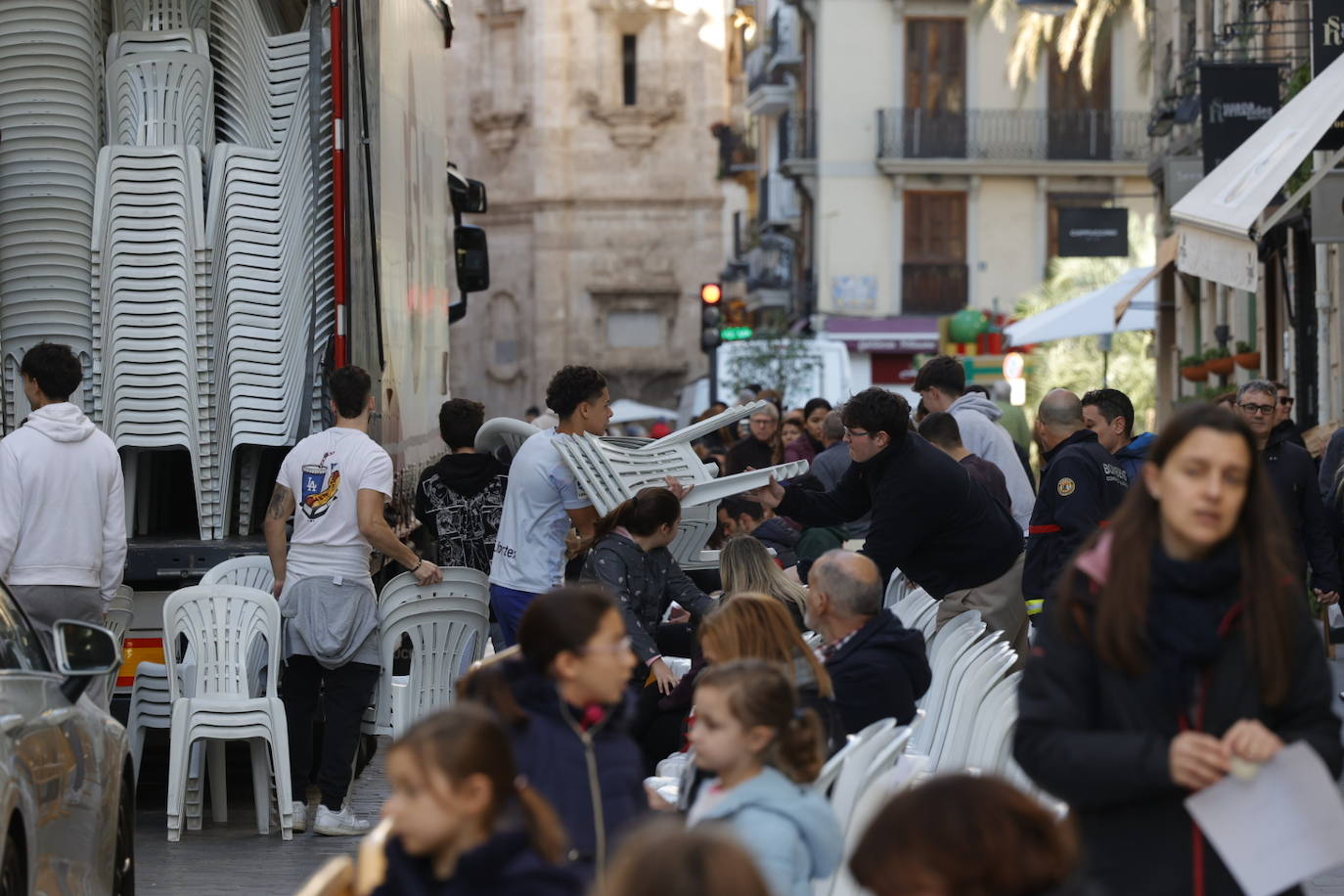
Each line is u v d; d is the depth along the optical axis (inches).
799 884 234.2
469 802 198.4
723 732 240.7
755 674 241.6
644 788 258.7
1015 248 2379.4
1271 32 1071.0
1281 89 1081.4
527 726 249.3
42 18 557.3
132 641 527.8
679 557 550.6
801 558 658.2
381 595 524.4
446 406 604.4
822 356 1651.1
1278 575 205.8
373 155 557.3
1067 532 482.9
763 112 2716.5
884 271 2363.4
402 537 618.8
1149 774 201.5
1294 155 639.8
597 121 3304.6
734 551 451.2
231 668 491.5
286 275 559.8
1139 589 206.1
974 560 486.3
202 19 578.2
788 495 515.8
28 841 285.7
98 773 335.3
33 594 458.6
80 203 559.5
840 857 241.0
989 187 2373.3
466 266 940.0
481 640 539.5
